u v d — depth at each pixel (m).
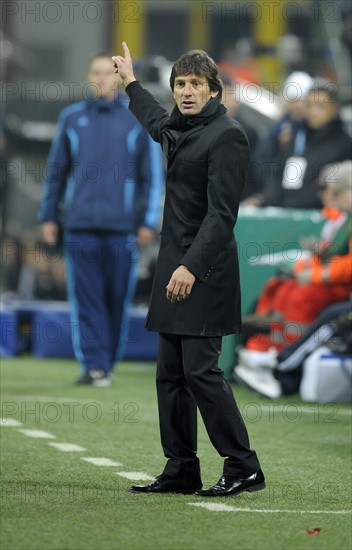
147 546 16.06
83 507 18.58
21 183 48.47
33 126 47.22
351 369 33.19
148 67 45.03
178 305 19.12
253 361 34.47
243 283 36.03
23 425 28.05
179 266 18.91
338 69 49.12
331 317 33.22
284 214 36.50
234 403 19.38
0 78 60.72
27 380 37.91
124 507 18.61
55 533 16.67
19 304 47.66
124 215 36.25
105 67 36.28
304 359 33.59
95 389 35.66
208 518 17.91
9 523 17.30
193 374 19.16
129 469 22.50
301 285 34.44
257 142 42.22
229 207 18.86
